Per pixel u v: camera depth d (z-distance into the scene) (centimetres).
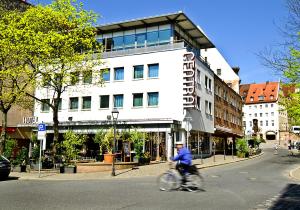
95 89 3909
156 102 3641
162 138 3347
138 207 974
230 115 5462
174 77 3578
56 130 2566
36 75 2666
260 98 11469
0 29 2439
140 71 3756
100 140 2920
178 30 3909
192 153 3712
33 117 4000
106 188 1440
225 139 5384
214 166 2855
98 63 2806
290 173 2194
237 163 3275
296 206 1031
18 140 4044
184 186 1387
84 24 2616
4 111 2472
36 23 2500
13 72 2366
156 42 3797
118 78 3847
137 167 2541
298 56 2841
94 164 2331
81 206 990
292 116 3134
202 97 4006
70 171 2270
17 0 3756
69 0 2597
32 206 992
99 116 3856
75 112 3994
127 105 3741
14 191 1370
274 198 1188
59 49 2506
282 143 10194
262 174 2202
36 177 2044
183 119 3475
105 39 4044
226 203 1064
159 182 1399
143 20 3744
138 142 2794
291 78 2905
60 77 2519
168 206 995
